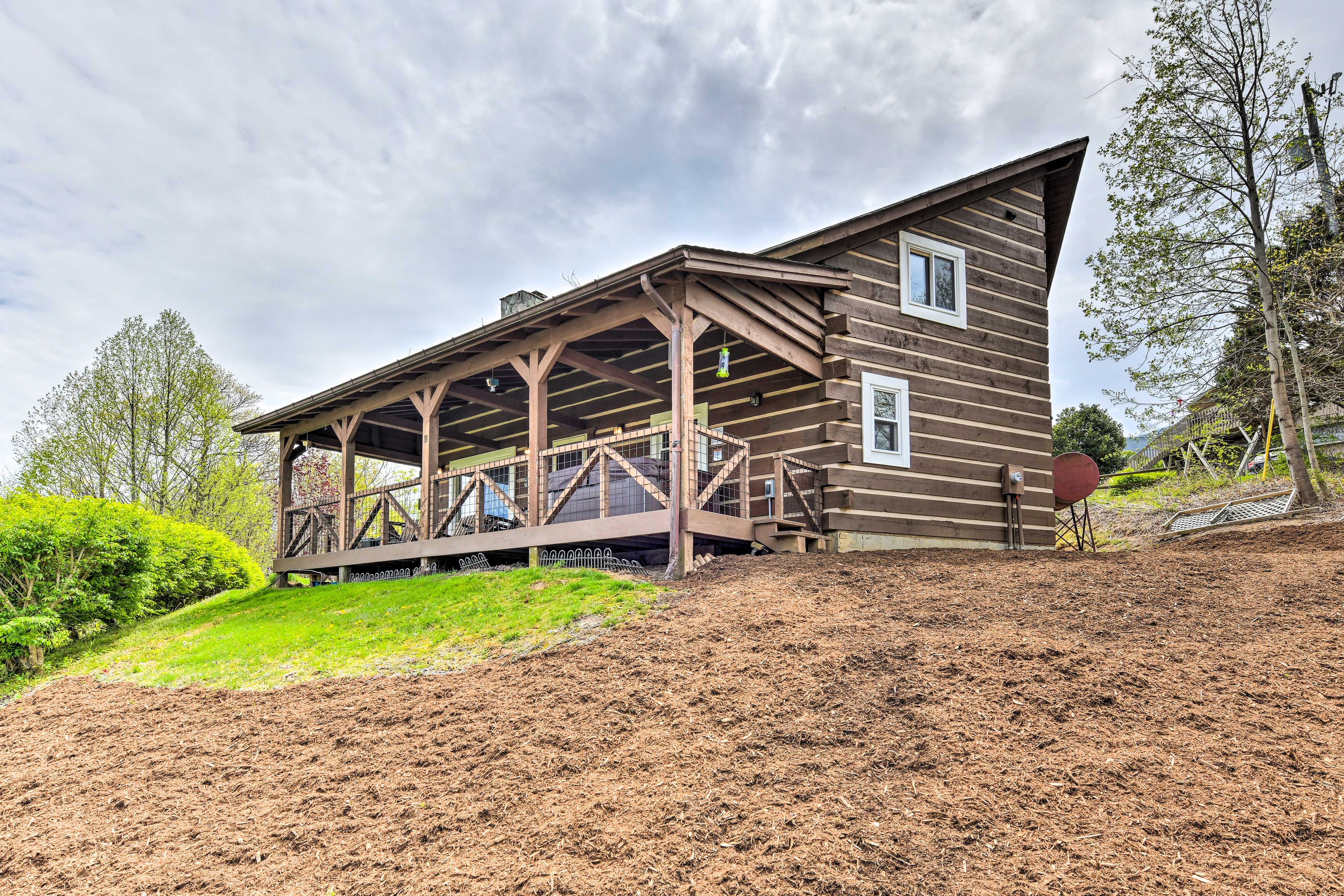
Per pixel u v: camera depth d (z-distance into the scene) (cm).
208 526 2308
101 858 389
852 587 678
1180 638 494
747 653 529
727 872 311
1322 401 1509
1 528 988
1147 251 1313
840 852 314
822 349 992
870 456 1001
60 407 2261
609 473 952
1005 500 1131
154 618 1293
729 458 895
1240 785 332
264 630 884
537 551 926
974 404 1125
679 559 766
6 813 467
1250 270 1277
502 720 486
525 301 1499
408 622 764
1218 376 1377
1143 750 363
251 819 410
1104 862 292
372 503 1459
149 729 581
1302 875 275
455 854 353
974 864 300
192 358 2362
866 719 423
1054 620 546
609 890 308
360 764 458
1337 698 397
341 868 354
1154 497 1742
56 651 1080
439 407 1312
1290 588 570
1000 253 1202
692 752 412
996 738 389
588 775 405
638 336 1134
